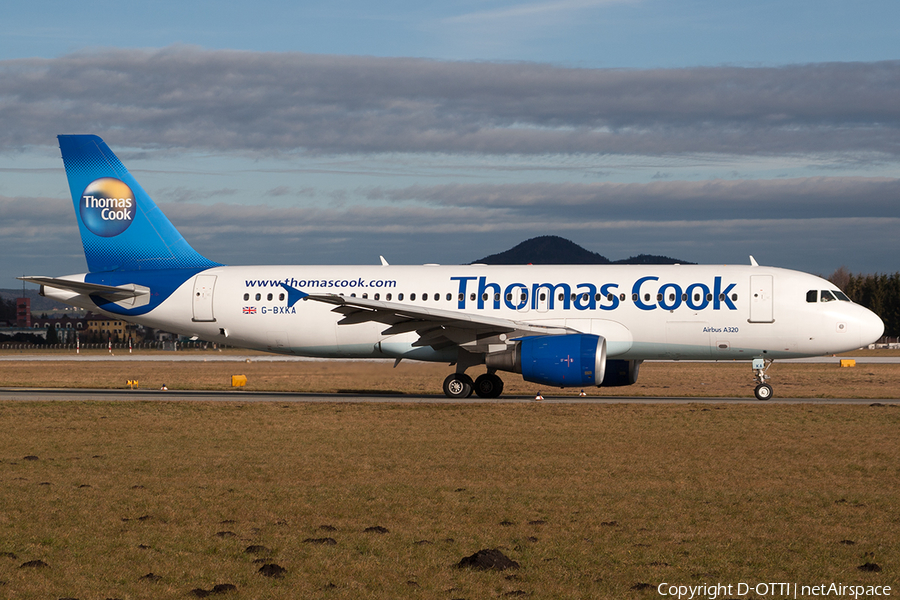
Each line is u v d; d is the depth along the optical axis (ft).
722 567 118.32
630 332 370.53
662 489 172.14
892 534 135.85
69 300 420.36
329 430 264.72
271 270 414.21
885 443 233.96
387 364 454.81
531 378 356.59
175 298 412.16
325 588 107.65
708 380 584.40
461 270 397.60
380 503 158.30
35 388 486.38
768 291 363.35
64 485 175.11
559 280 380.78
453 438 246.06
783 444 232.12
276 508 153.89
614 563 119.85
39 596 103.45
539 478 184.14
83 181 424.46
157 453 219.00
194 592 104.58
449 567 117.19
